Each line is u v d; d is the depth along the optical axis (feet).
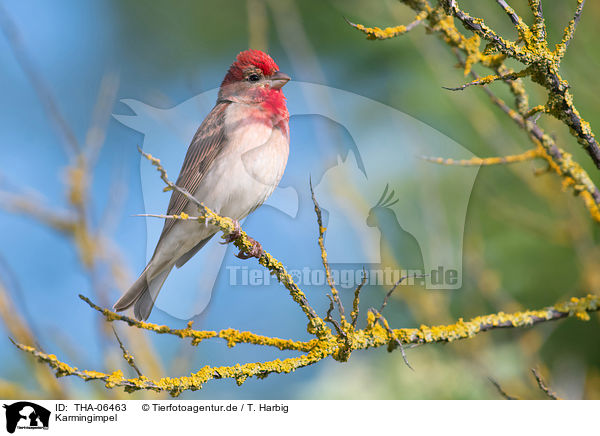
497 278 29.53
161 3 41.57
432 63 29.37
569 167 19.17
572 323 29.91
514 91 18.72
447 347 29.01
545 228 28.91
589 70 29.04
